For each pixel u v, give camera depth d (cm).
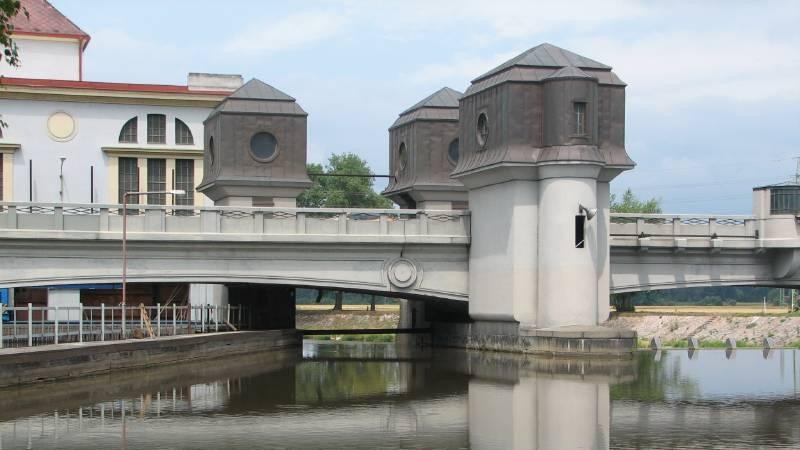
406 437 2869
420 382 4238
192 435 2866
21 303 7062
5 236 5134
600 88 5491
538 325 5322
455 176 5797
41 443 2706
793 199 5884
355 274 5638
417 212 5694
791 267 5906
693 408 3419
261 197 6006
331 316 10050
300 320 9981
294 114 6047
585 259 5206
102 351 4212
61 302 6931
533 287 5338
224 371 4638
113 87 7131
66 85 7069
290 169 6038
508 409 3409
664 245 5778
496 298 5506
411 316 7338
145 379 4188
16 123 7050
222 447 2686
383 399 3684
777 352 6222
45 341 4428
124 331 4953
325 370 4841
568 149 5172
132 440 2769
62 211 5225
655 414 3284
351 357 5762
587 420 3166
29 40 7606
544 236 5262
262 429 2991
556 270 5206
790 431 2955
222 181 5916
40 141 7081
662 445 2733
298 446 2717
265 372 4666
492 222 5544
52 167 7094
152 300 7081
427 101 6512
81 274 5278
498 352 5594
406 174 6644
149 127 7244
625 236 5747
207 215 5391
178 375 4403
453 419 3197
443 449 2684
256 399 3650
